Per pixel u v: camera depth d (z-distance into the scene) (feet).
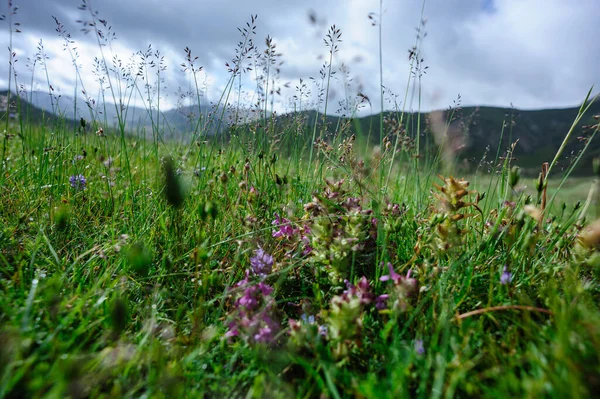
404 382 0.56
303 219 0.94
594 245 0.80
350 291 0.72
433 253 0.85
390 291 0.75
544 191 0.85
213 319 0.78
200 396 0.57
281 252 1.00
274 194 1.17
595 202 0.79
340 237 0.83
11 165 1.44
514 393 0.53
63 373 0.47
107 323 0.68
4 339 0.53
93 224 1.08
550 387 0.50
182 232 0.98
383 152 1.12
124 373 0.58
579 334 0.58
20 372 0.50
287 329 0.73
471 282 0.82
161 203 1.11
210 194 1.07
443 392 0.57
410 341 0.68
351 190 1.08
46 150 1.27
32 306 0.67
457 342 0.64
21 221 0.94
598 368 0.50
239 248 0.86
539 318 0.71
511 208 1.01
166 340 0.70
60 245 0.96
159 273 0.88
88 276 0.85
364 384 0.56
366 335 0.71
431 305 0.74
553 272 0.80
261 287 0.75
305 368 0.62
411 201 1.31
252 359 0.66
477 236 1.02
